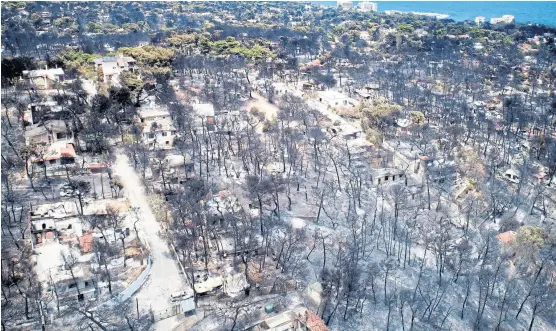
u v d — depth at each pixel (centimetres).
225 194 15462
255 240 13312
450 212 16162
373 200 16700
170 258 12862
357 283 12125
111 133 19188
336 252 13712
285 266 12900
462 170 18575
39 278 11550
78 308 10650
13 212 13400
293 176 17738
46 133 17438
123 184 16125
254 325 10731
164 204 14612
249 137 19150
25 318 10575
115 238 13062
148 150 18075
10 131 18025
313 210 15850
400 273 13238
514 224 15175
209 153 18738
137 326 10575
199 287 11594
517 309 12188
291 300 11800
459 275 13238
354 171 18175
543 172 19212
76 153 17575
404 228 15125
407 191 17162
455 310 12131
